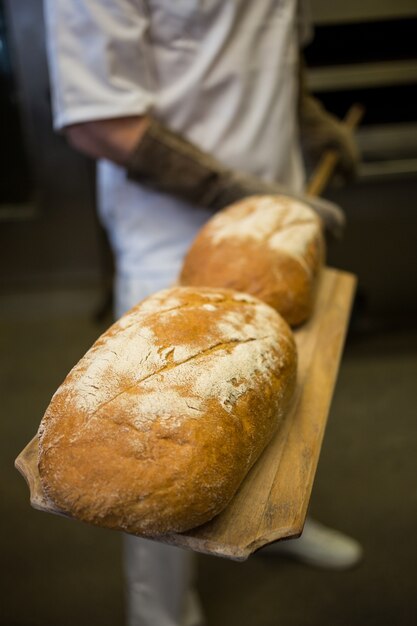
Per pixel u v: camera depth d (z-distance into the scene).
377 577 1.70
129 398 0.73
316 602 1.65
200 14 1.28
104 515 0.69
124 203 1.45
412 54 2.17
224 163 1.43
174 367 0.77
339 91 2.24
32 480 0.75
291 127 1.48
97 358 0.79
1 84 2.44
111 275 2.96
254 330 0.87
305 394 0.98
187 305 0.89
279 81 1.40
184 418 0.72
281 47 1.38
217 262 1.09
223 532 0.73
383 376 2.44
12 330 2.83
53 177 2.66
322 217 1.31
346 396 2.36
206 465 0.70
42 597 1.68
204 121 1.40
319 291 1.28
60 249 2.88
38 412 2.33
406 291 2.71
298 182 1.61
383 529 1.83
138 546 1.40
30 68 2.40
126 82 1.26
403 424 2.22
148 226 1.46
